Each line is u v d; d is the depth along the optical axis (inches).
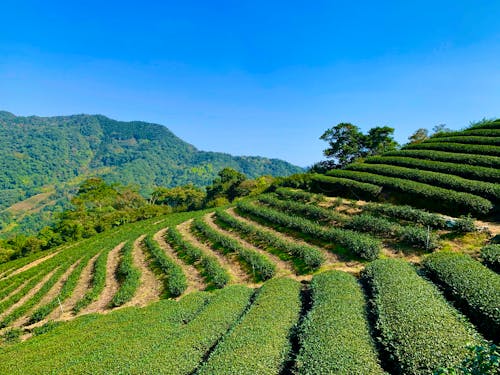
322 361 417.7
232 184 3732.8
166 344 564.7
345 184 1437.0
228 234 1432.1
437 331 429.1
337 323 510.9
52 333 848.9
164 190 4835.1
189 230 1700.3
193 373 471.5
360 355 422.9
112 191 4136.3
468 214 932.0
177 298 1010.1
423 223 973.8
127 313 844.6
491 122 1601.9
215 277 1017.5
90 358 547.5
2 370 588.4
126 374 473.7
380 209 1131.3
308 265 941.2
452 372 243.6
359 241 917.8
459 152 1396.4
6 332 1021.2
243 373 426.0
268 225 1366.9
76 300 1223.5
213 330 593.0
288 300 672.4
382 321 486.0
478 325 481.1
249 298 767.1
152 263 1381.6
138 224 2539.4
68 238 2714.1
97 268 1429.6
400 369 394.6
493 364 227.6
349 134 2554.1
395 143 2513.5
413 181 1243.8
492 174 1097.4
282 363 460.1
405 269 684.7
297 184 1892.2
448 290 579.8
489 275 568.7
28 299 1362.0
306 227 1146.7
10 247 2763.3
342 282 699.4
